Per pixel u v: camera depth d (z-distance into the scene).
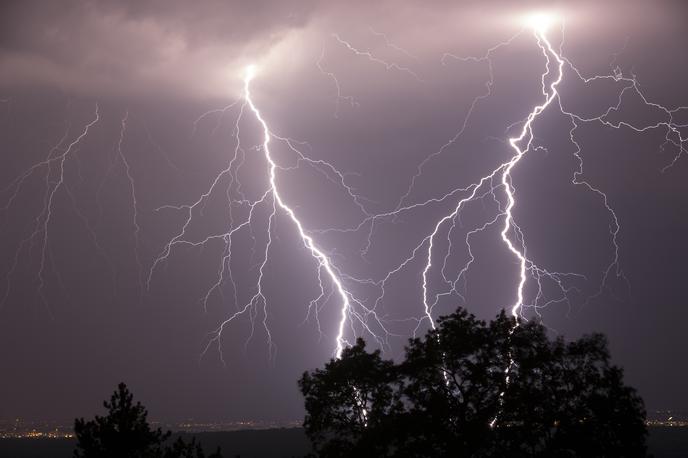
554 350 21.28
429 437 20.95
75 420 19.48
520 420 20.56
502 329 21.61
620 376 20.95
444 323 21.97
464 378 21.17
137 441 19.33
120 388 19.84
